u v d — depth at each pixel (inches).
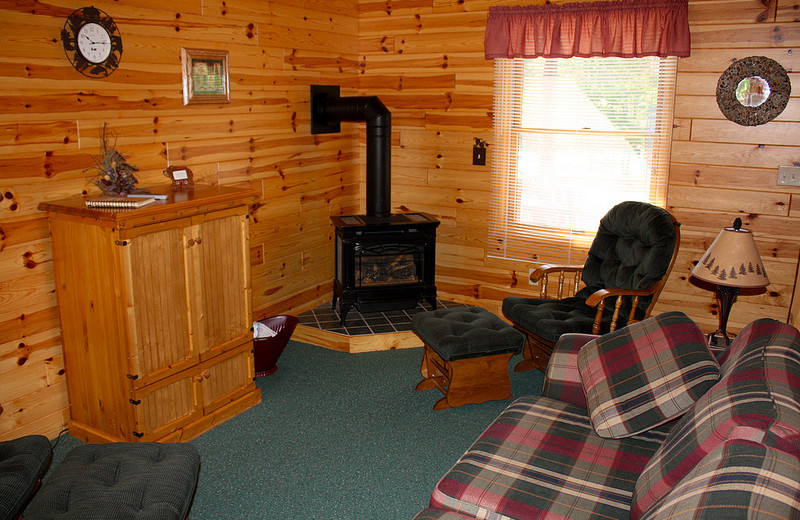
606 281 148.6
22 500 77.4
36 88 107.6
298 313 181.8
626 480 76.7
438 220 179.8
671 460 66.6
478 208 185.3
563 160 170.1
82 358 113.5
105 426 114.3
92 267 106.3
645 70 155.6
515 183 177.9
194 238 114.0
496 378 134.6
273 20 158.2
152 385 109.9
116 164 113.2
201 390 120.5
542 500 72.5
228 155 150.4
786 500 49.1
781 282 150.3
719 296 136.9
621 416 84.2
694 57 148.9
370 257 169.0
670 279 161.0
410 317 176.6
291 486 105.2
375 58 191.3
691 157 153.6
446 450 117.0
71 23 111.2
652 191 160.9
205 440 119.1
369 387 142.7
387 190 175.3
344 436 121.5
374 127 170.7
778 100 142.5
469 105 180.1
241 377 130.2
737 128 147.9
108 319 107.0
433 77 183.8
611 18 153.0
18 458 81.9
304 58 171.0
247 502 100.9
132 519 70.9
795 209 146.0
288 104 167.5
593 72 161.8
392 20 186.2
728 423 61.7
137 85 125.3
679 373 83.7
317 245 187.9
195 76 137.5
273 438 120.3
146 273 106.1
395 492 104.0
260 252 165.2
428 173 190.7
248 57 152.1
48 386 116.9
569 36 159.0
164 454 86.6
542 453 82.4
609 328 133.9
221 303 122.2
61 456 113.0
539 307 142.9
